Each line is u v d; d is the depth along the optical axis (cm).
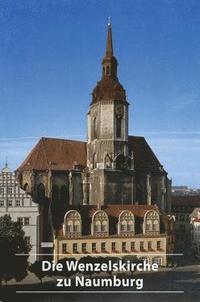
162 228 12181
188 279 9812
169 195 15125
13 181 11462
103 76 14788
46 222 11750
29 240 11350
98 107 14325
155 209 12488
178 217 18625
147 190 14650
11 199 11406
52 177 13812
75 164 14262
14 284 9056
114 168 13775
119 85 14475
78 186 14200
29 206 11456
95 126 14588
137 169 14575
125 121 14300
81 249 11462
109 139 14050
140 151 15138
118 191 13762
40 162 14012
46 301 7631
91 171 14150
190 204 18675
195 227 16200
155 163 15050
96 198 13825
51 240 11569
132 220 11938
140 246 11881
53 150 14425
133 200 13988
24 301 7606
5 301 7575
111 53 14775
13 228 8675
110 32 14900
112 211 12188
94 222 11656
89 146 14738
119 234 11781
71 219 11488
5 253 7981
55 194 13912
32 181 13625
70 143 14838
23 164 14312
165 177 14962
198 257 13412
